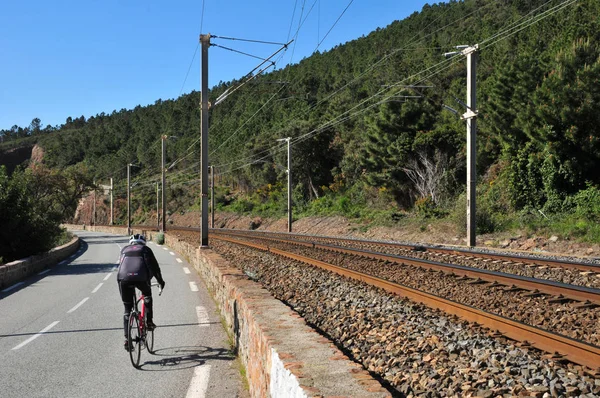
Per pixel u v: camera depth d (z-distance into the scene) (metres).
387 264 15.56
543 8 74.06
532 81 31.98
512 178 29.16
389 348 6.39
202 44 21.23
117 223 117.88
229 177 93.62
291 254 18.80
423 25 132.75
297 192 61.88
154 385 5.86
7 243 20.00
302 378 3.27
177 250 29.69
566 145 26.88
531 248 21.23
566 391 4.35
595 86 26.00
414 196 41.78
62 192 66.69
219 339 8.06
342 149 60.88
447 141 38.78
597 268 12.72
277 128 86.06
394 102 44.59
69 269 20.64
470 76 23.22
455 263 16.12
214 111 146.75
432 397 4.55
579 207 24.88
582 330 6.80
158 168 142.25
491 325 7.06
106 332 8.70
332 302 9.91
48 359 7.01
